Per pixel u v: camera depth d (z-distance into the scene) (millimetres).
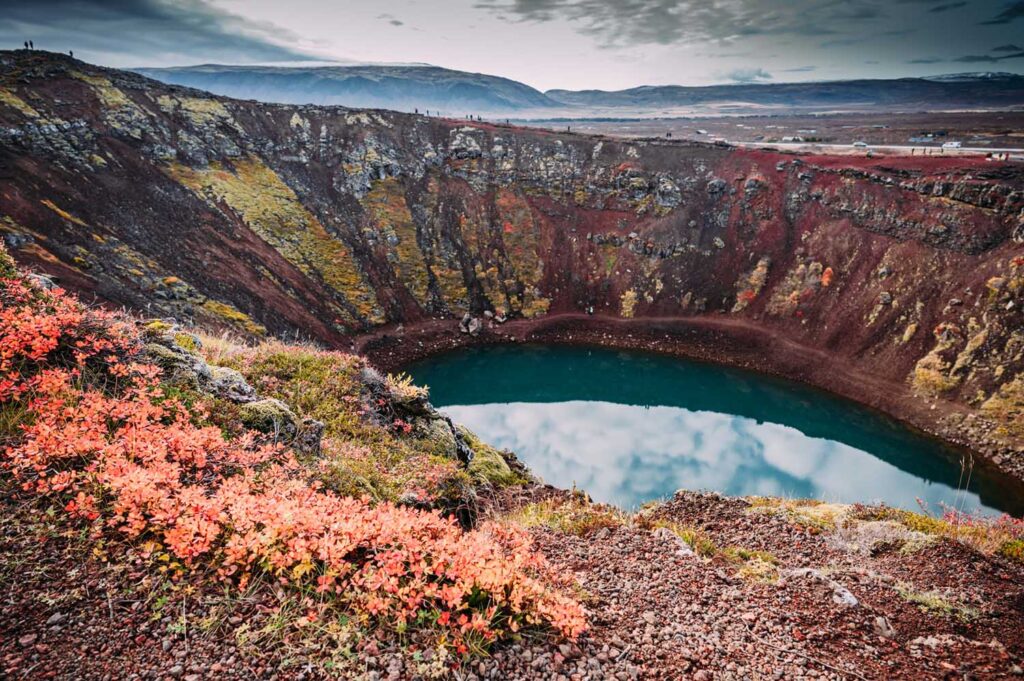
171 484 6641
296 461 9055
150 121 77438
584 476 41406
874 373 63500
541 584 7117
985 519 13352
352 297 78312
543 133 113062
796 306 76438
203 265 64750
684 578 9039
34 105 66625
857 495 40750
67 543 5762
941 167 76750
